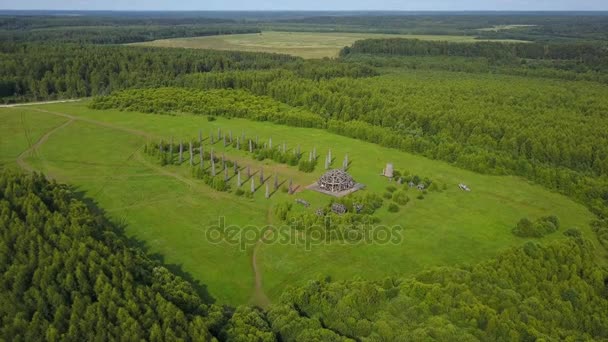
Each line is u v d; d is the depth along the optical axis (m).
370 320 74.75
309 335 69.00
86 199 122.06
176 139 171.00
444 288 78.31
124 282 73.62
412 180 136.38
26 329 65.94
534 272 85.56
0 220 84.75
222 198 125.38
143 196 125.44
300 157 156.88
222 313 76.31
